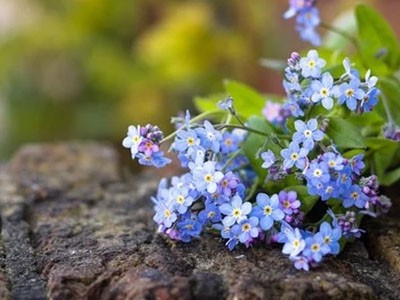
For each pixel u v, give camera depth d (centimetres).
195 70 69
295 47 72
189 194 31
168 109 71
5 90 76
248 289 29
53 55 75
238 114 36
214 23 70
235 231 31
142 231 35
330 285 30
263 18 72
